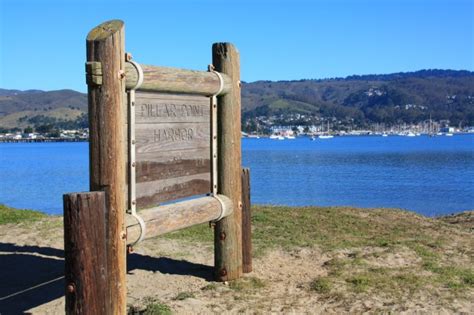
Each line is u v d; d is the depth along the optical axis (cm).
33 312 536
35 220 1024
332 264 712
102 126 414
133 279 644
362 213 1183
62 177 4788
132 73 455
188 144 565
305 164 6450
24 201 2998
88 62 408
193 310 529
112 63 414
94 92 414
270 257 750
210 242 851
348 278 644
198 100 582
